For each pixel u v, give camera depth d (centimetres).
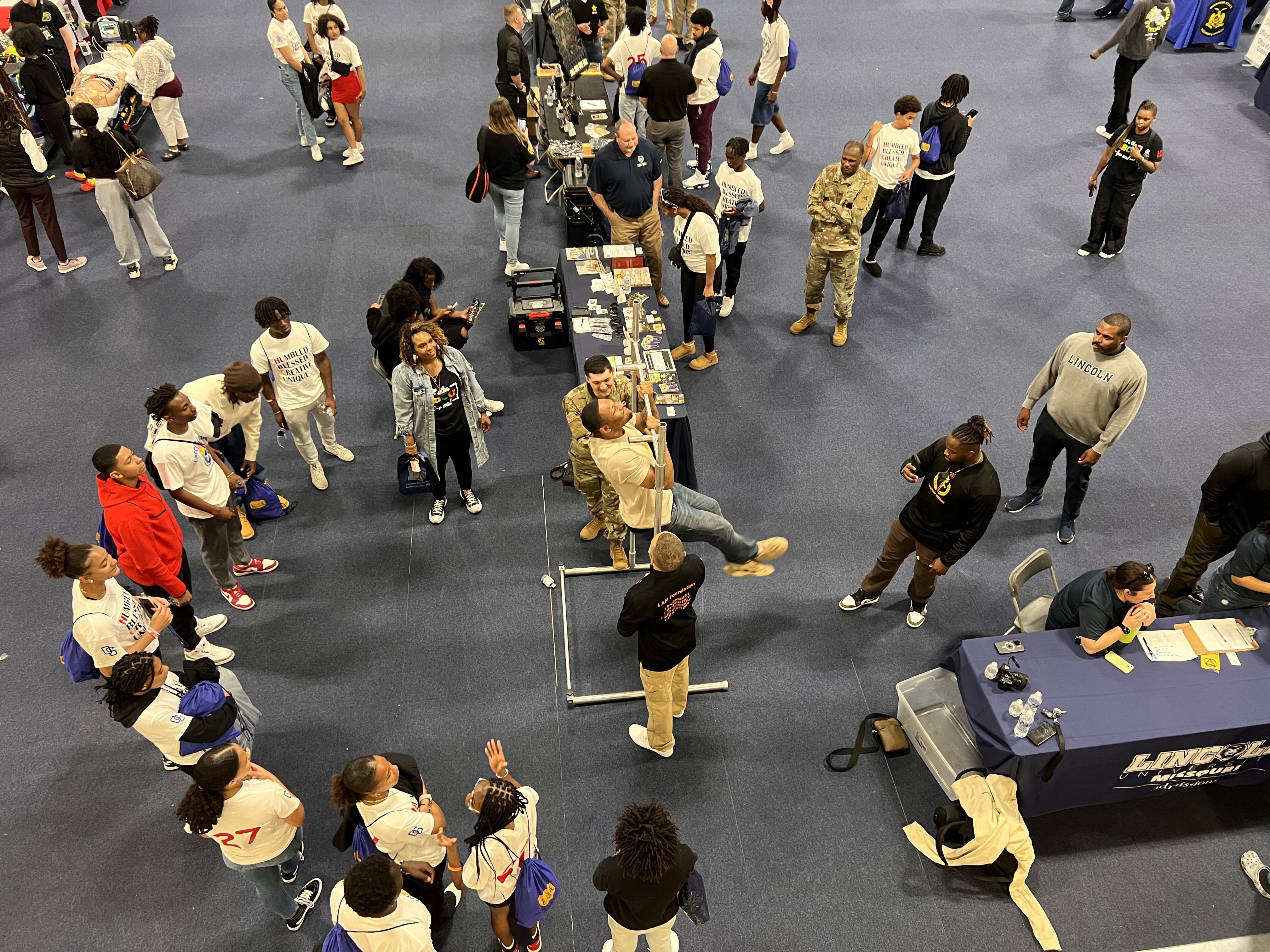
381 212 905
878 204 793
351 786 349
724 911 428
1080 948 419
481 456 583
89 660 436
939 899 434
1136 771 435
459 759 484
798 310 801
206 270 828
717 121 1060
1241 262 850
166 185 937
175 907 429
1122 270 841
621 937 375
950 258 862
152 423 488
